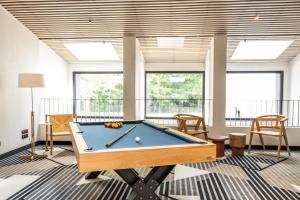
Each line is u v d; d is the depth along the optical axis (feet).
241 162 14.62
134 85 18.54
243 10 14.98
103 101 24.30
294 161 14.92
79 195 9.95
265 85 23.68
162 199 9.57
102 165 6.77
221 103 18.07
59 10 15.64
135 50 18.67
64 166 13.75
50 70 21.56
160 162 7.25
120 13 15.80
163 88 24.85
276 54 21.58
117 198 9.68
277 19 15.74
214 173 12.61
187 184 11.10
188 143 8.13
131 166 7.01
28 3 14.96
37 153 16.58
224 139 15.67
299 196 9.89
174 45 20.66
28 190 10.43
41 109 19.90
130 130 11.07
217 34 18.01
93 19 16.55
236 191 10.36
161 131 10.76
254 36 18.22
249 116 23.48
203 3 14.51
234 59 22.72
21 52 17.08
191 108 24.32
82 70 24.97
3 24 15.24
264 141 17.93
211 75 19.26
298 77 21.21
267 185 11.05
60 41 20.06
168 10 15.30
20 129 17.04
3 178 11.85
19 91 16.92
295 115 21.62
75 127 11.37
